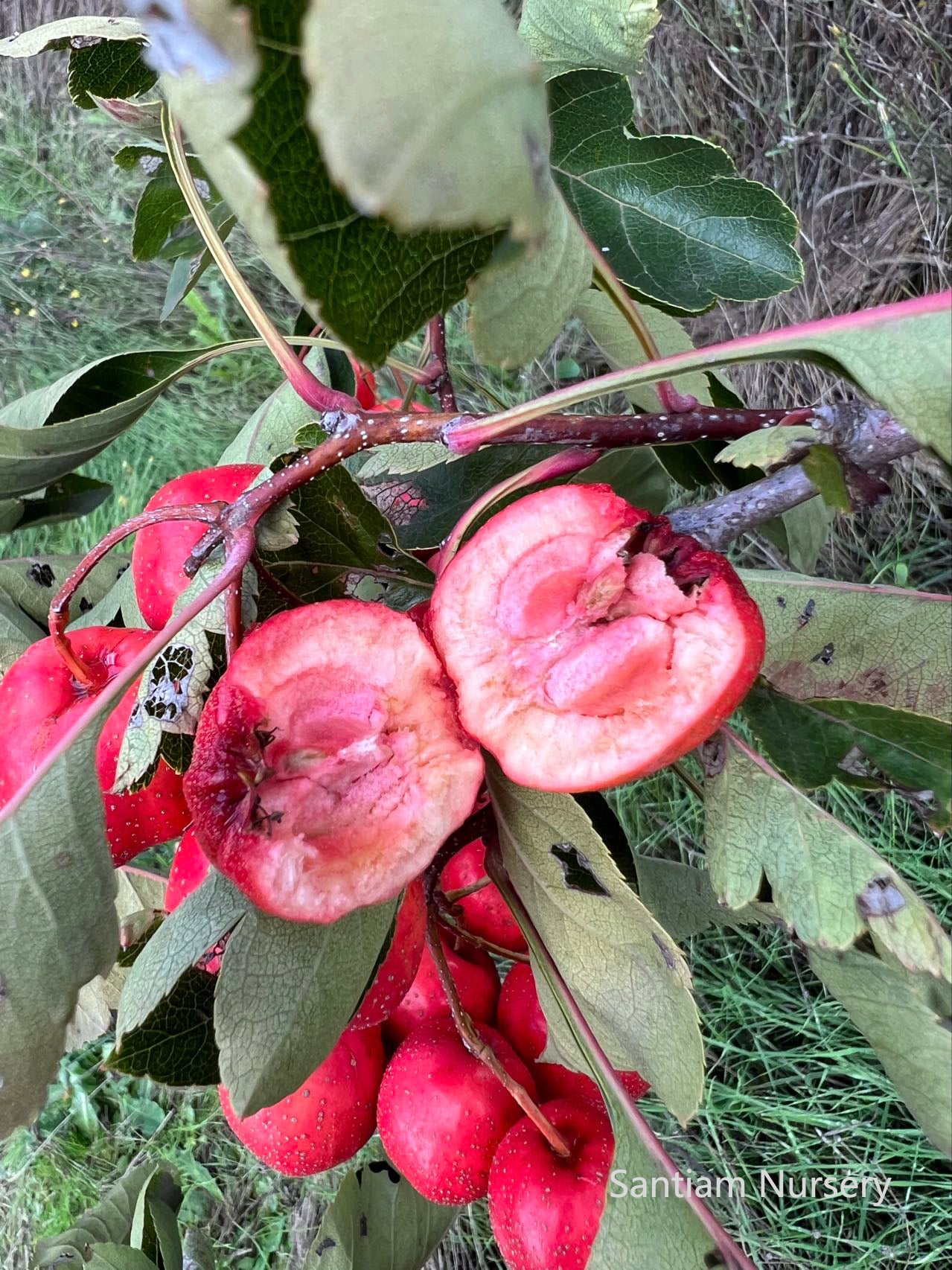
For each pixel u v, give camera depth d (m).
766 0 0.29
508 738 0.09
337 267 0.06
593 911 0.09
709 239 0.12
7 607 0.15
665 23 0.32
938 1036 0.09
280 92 0.05
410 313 0.06
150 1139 0.36
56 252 0.48
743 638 0.09
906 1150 0.25
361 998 0.09
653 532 0.09
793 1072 0.27
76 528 0.43
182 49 0.05
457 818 0.09
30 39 0.12
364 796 0.09
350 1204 0.14
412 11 0.06
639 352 0.15
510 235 0.06
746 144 0.31
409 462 0.12
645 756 0.09
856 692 0.12
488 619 0.09
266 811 0.09
